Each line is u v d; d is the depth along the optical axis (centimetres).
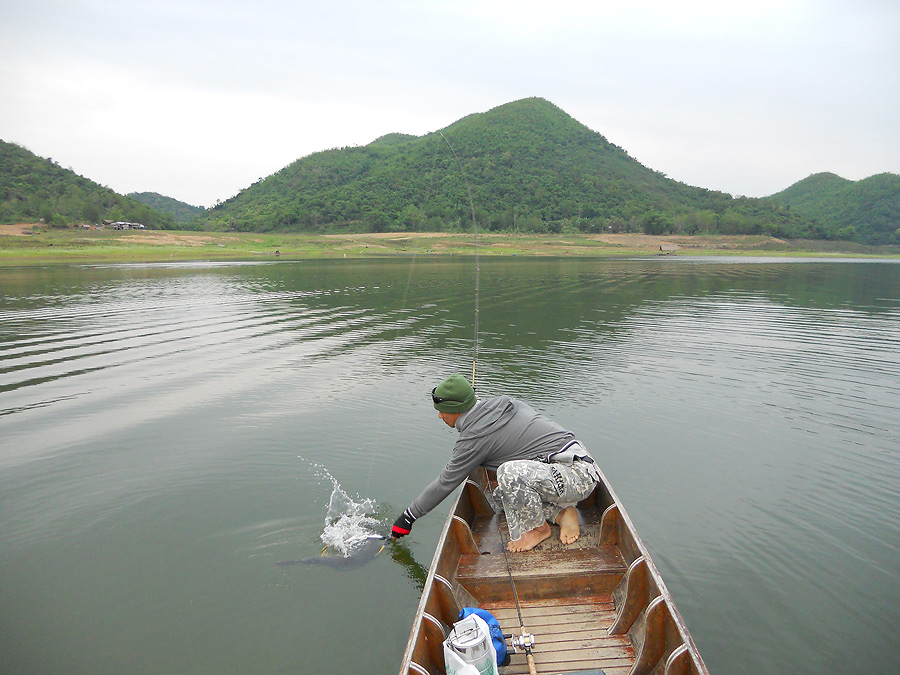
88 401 894
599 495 482
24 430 769
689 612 407
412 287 2692
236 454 686
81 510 557
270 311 1864
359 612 411
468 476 491
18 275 3347
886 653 372
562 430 442
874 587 436
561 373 1052
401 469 645
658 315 1800
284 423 790
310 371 1077
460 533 421
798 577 448
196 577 453
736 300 2219
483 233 10619
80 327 1535
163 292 2431
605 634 351
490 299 2217
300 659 366
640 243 11250
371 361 1156
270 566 467
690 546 489
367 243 8825
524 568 400
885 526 523
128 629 394
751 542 495
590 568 396
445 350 1259
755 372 1065
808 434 749
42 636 388
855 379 1013
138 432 757
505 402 448
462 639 292
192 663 363
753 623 397
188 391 945
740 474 630
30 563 471
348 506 562
